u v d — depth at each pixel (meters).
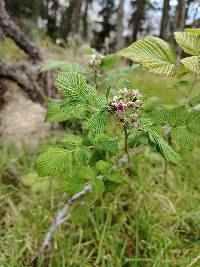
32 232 0.40
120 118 0.21
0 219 0.43
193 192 0.47
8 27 0.57
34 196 0.46
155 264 0.34
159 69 0.22
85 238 0.40
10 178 0.50
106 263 0.37
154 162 0.52
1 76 0.57
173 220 0.42
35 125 0.62
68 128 0.60
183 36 0.22
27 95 0.65
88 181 0.31
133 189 0.47
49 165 0.24
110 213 0.41
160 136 0.24
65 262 0.36
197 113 0.25
